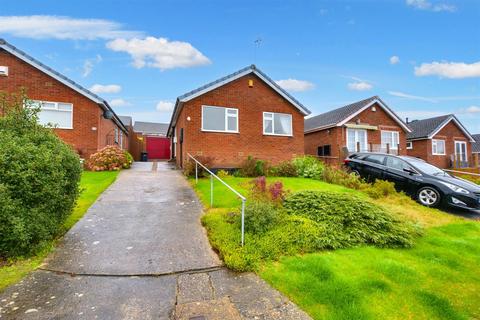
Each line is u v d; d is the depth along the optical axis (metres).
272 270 3.60
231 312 2.76
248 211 4.89
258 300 2.97
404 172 8.89
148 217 5.78
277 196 5.95
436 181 7.83
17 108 4.65
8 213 3.54
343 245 4.49
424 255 4.26
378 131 19.94
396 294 3.10
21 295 2.95
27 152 3.95
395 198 8.18
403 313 2.78
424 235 5.22
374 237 4.61
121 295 3.02
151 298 2.98
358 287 3.18
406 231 4.84
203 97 13.06
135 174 11.45
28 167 3.87
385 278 3.45
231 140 13.43
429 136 22.41
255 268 3.61
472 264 3.99
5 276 3.31
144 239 4.60
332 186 9.65
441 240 4.93
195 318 2.65
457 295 3.18
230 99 13.55
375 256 4.12
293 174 12.40
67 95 12.90
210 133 13.05
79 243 4.37
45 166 4.05
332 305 2.87
